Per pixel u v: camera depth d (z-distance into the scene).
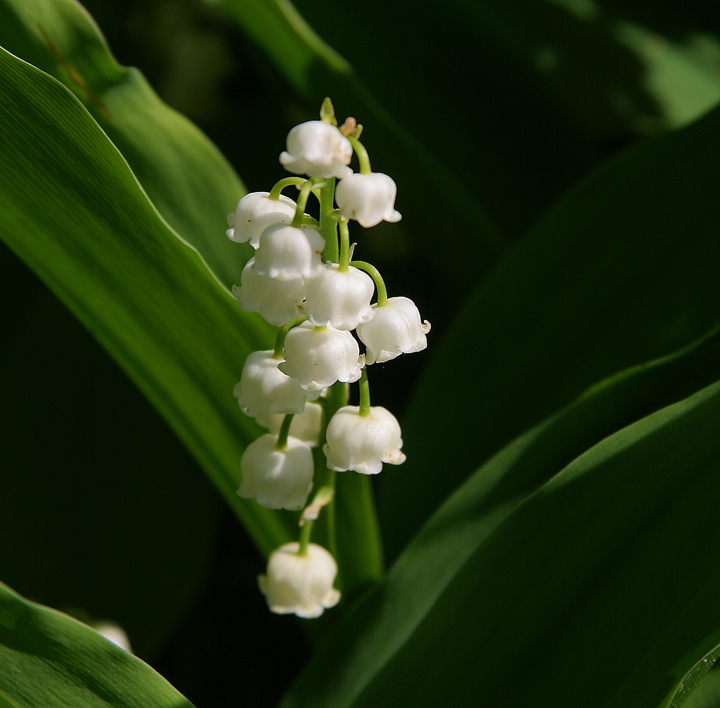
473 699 0.33
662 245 0.36
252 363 0.33
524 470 0.35
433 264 0.39
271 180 0.40
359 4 0.39
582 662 0.32
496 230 0.38
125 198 0.33
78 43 0.34
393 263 0.43
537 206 0.38
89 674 0.33
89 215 0.33
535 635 0.33
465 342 0.36
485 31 0.39
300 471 0.33
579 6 0.41
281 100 0.43
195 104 0.44
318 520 0.34
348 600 0.35
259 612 0.39
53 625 0.32
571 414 0.35
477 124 0.39
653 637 0.32
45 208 0.33
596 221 0.36
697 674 0.33
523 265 0.36
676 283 0.35
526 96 0.39
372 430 0.33
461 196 0.38
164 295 0.33
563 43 0.40
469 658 0.33
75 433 0.38
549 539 0.33
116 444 0.38
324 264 0.32
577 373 0.36
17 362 0.38
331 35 0.39
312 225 0.32
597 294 0.36
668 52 0.40
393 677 0.33
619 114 0.39
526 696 0.33
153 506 0.37
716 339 0.35
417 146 0.37
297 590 0.34
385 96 0.39
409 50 0.39
